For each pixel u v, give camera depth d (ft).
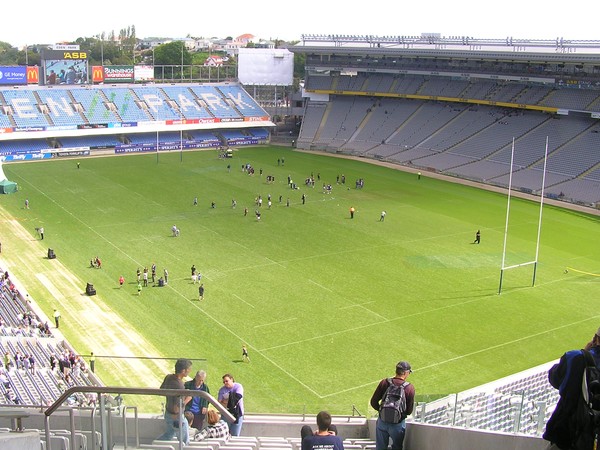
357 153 477.36
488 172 402.93
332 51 517.14
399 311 204.54
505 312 204.95
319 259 253.44
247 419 84.99
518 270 244.22
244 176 401.29
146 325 192.34
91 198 343.46
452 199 353.51
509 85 454.40
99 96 501.15
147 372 96.53
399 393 54.24
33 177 389.80
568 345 183.11
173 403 46.01
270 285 225.15
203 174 405.18
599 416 31.01
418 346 181.06
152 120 494.18
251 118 529.45
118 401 46.21
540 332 191.31
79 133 465.88
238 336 185.57
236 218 310.04
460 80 481.87
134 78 529.45
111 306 205.98
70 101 486.38
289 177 373.81
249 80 558.15
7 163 428.56
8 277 225.76
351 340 184.03
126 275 233.55
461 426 62.85
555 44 427.74
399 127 491.72
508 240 281.74
